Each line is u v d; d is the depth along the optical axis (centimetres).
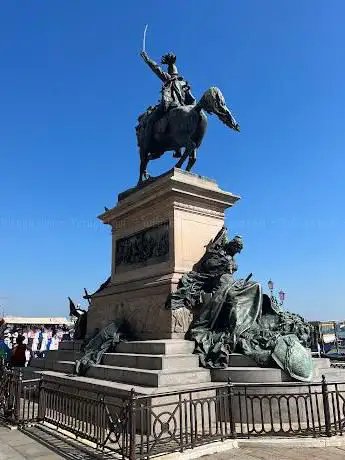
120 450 600
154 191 1175
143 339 1080
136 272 1227
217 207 1216
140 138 1408
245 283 1067
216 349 915
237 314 984
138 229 1263
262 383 773
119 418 625
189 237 1138
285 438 684
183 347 947
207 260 1106
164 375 816
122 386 833
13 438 741
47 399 835
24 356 1496
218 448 648
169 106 1325
